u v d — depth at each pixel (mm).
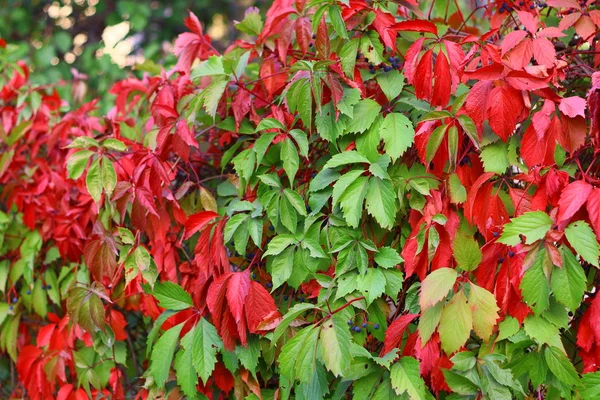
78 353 2021
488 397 1479
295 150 1609
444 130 1515
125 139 1975
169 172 1827
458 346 1446
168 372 1718
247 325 1653
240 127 1778
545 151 1472
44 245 2260
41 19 5695
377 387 1541
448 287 1430
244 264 1809
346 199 1520
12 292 2355
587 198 1380
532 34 1499
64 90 3752
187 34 1962
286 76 1757
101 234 1812
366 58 1695
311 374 1447
